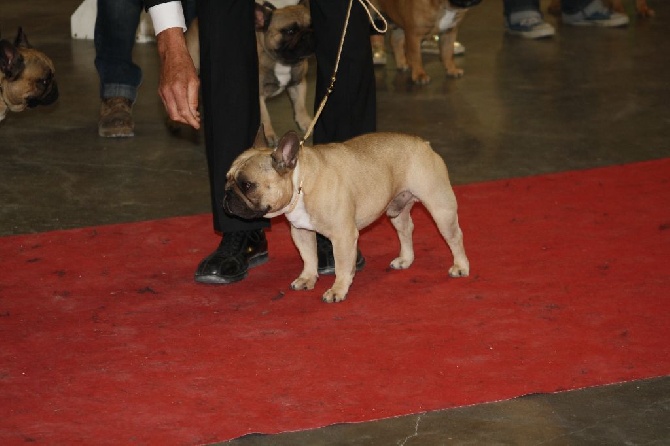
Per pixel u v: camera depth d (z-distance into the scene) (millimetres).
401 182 6066
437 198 6102
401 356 5246
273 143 9656
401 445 4422
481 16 16578
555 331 5520
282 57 9398
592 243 6906
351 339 5469
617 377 4996
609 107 10812
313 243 6184
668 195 7938
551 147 9391
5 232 7305
